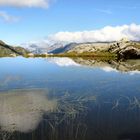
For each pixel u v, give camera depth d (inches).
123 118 1251.2
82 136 1042.1
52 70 3395.7
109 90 1957.4
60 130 1107.9
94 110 1398.9
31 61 5620.1
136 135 1050.1
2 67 3897.6
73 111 1381.6
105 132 1080.8
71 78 2603.3
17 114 1317.7
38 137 1036.5
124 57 7180.1
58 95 1781.5
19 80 2466.8
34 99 1657.2
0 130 1107.9
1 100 1624.0
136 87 2068.2
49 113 1338.6
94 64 4485.7
